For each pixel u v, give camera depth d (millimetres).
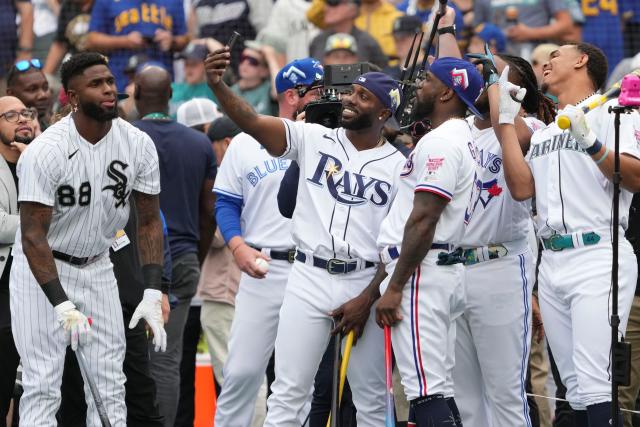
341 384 18812
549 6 33812
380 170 19016
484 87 19547
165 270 21484
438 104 18750
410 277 18094
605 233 18547
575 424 19406
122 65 33531
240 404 21516
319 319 19016
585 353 18266
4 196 20547
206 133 27359
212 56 18141
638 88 17094
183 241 23875
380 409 19578
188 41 34000
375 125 18922
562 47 19875
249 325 21312
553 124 19281
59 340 18250
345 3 33250
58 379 18344
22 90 24719
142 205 19109
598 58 19625
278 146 18922
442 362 18141
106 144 18172
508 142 18734
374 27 33250
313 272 19047
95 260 18766
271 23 33719
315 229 19047
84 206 18109
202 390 28734
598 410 18047
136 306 20688
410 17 32906
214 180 24516
